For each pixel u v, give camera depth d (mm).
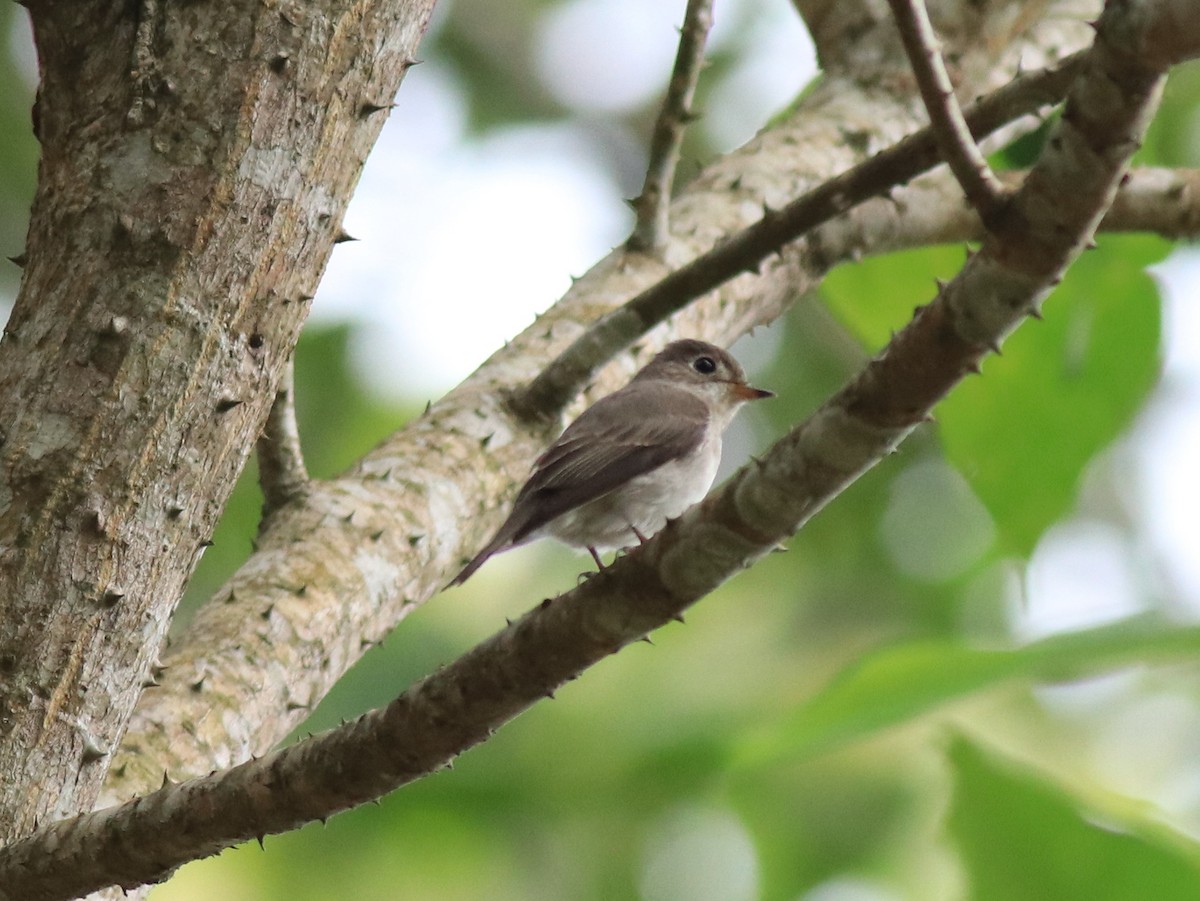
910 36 5121
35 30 6539
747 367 17484
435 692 6055
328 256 6559
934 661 7832
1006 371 11562
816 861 13531
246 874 14922
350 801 6117
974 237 11031
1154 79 4621
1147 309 11445
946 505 16938
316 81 6383
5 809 6066
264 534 8680
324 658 8203
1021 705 14742
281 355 6480
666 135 10039
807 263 10781
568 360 9406
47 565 6117
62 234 6340
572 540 11227
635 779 14555
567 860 15102
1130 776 14828
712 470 11719
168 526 6273
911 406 5375
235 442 6395
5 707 6070
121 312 6219
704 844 14984
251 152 6305
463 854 15094
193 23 6359
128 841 6027
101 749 6262
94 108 6395
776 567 16750
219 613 8125
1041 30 11891
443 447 9289
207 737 7539
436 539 8891
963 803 8328
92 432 6164
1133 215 10188
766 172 11094
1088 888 8117
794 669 15812
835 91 11773
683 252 10586
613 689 15328
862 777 13711
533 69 18406
